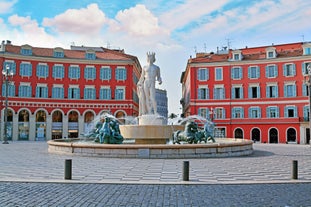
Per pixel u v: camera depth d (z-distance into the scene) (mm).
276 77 54219
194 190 9766
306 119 51281
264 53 56969
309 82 39844
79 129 56312
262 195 9102
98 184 10664
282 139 53062
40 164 15562
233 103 56344
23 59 54375
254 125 54969
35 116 54438
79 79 57062
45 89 55344
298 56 52719
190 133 22203
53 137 55250
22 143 41031
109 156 18281
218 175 12422
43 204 7941
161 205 7941
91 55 57969
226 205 7965
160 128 21438
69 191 9500
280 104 53688
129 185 10500
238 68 56469
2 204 7914
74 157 18547
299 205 8000
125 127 21703
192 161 16688
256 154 22203
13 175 12352
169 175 12289
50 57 55531
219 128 56656
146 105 23531
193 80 58406
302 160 18453
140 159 17406
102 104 57469
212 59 59031
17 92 53500
